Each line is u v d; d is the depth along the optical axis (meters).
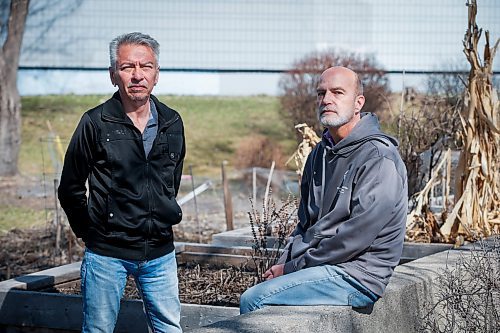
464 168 7.19
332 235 4.44
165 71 22.56
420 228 7.56
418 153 8.39
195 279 7.09
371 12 21.30
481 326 4.73
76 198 4.47
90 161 4.43
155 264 4.56
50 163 20.59
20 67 22.09
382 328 4.48
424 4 20.83
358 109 4.59
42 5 22.72
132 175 4.41
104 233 4.45
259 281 6.62
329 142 4.66
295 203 7.04
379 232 4.30
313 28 22.23
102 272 4.46
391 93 16.44
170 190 4.55
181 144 4.62
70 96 24.97
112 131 4.40
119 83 4.39
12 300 6.15
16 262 9.95
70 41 22.78
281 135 21.92
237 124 23.06
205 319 5.74
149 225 4.47
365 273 4.30
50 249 10.44
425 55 20.88
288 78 18.34
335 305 4.30
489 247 5.80
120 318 5.84
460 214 7.15
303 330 3.93
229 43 22.59
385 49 21.06
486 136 7.12
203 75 25.45
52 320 6.05
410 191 8.31
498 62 17.30
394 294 4.59
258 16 22.55
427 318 4.83
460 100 8.55
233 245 8.30
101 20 22.70
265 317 4.04
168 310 4.62
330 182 4.54
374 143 4.41
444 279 5.03
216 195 16.61
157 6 22.59
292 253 4.63
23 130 22.48
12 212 14.99
